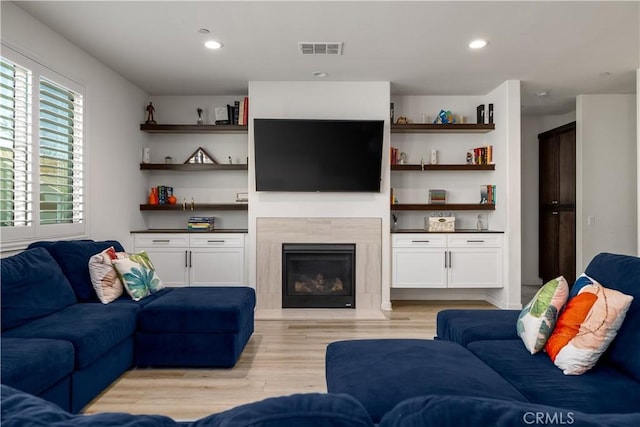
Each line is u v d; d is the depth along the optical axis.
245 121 4.77
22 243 2.92
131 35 3.37
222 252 4.64
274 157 4.51
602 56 3.84
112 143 4.16
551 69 4.19
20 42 2.89
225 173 5.16
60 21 3.10
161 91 4.93
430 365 1.68
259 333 3.71
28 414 0.52
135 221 4.71
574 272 5.28
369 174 4.55
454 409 0.50
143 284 3.16
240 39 3.46
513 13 3.00
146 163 4.86
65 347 2.04
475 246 4.69
